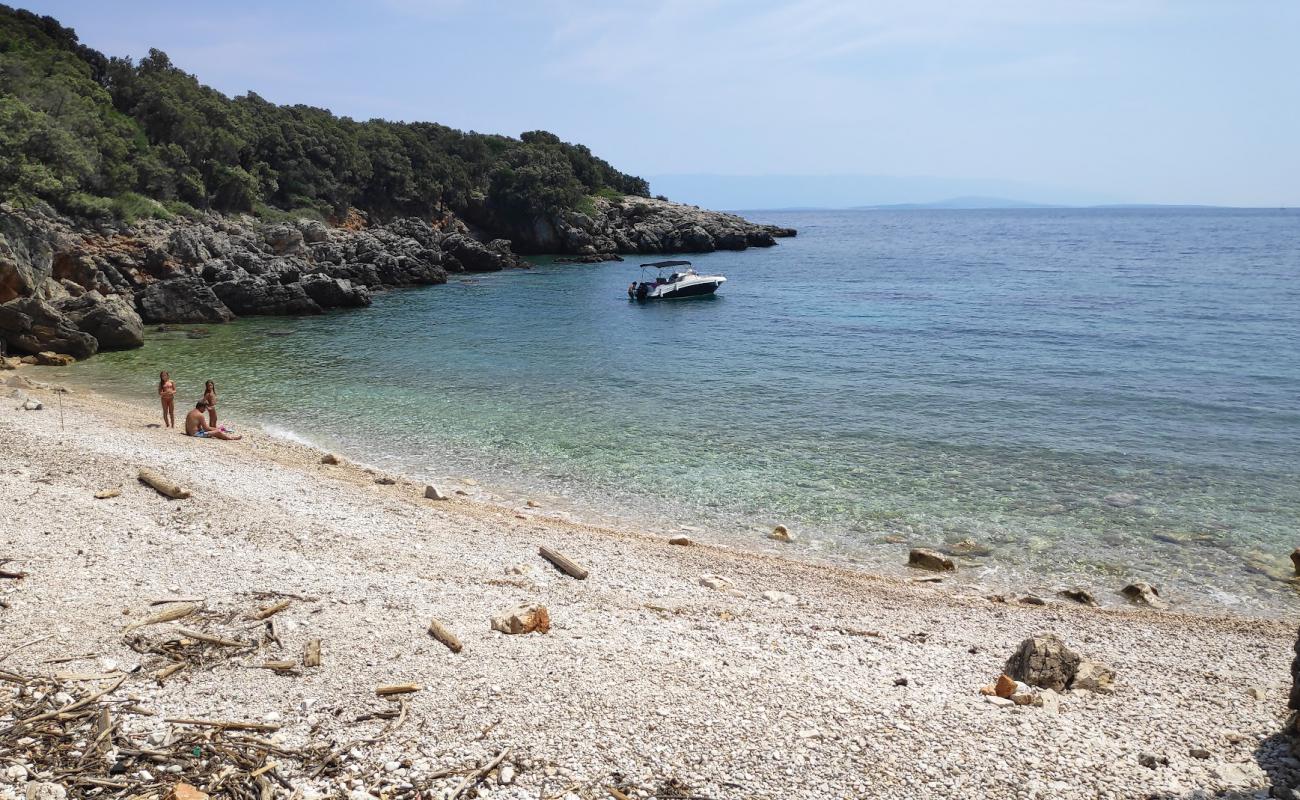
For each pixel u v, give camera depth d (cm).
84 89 7919
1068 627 1470
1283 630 1502
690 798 838
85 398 3194
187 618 1210
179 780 830
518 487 2314
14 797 788
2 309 4038
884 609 1528
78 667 1037
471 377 3884
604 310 6481
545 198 12069
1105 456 2619
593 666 1124
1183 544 1953
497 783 848
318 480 2161
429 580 1471
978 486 2348
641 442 2781
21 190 5762
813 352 4588
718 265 10819
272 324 5603
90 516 1664
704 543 1931
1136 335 4928
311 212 9681
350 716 958
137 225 6506
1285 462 2541
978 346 4681
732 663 1181
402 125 13400
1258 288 7394
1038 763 938
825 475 2445
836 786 872
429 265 8356
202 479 2014
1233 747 1002
